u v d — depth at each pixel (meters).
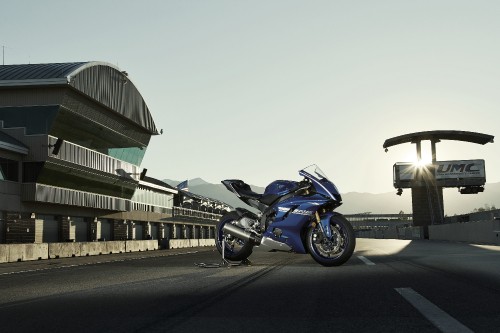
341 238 8.98
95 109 40.78
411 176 71.12
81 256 27.88
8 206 34.72
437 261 10.27
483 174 69.12
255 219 9.75
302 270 8.41
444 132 68.62
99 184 44.47
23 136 36.31
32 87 36.16
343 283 6.39
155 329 3.81
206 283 6.75
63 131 38.09
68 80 35.47
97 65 40.12
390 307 4.51
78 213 42.84
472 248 19.47
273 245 9.33
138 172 51.91
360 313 4.25
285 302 4.95
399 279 6.69
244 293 5.67
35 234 37.16
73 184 40.69
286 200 9.23
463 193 70.50
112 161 45.56
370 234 103.25
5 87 36.00
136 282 7.24
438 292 5.37
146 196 56.81
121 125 45.75
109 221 48.75
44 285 7.55
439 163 70.19
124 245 33.62
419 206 71.06
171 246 43.59
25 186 35.97
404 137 69.75
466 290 5.52
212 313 4.43
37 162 36.12
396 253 14.73
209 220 77.94
